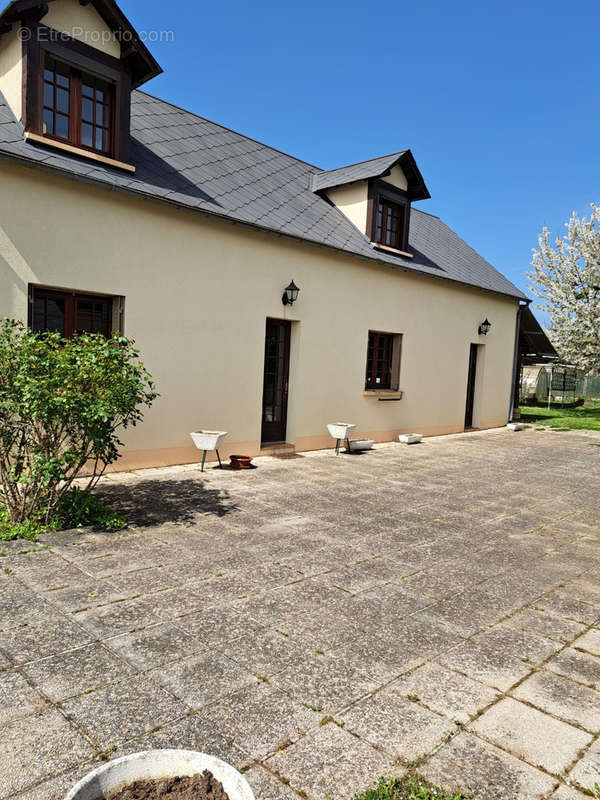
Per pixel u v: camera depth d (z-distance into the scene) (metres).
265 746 2.05
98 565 3.79
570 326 20.69
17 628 2.86
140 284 6.43
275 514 5.36
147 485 6.12
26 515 4.42
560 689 2.57
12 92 6.00
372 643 2.92
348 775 1.93
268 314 8.00
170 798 1.48
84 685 2.38
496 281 13.55
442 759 2.04
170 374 6.84
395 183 10.43
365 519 5.41
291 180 10.51
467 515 5.80
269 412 8.65
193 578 3.66
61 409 4.08
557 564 4.41
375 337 10.43
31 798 1.73
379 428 10.38
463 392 12.55
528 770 2.01
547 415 18.31
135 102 9.04
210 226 7.11
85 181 5.68
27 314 5.50
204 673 2.53
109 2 5.98
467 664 2.76
